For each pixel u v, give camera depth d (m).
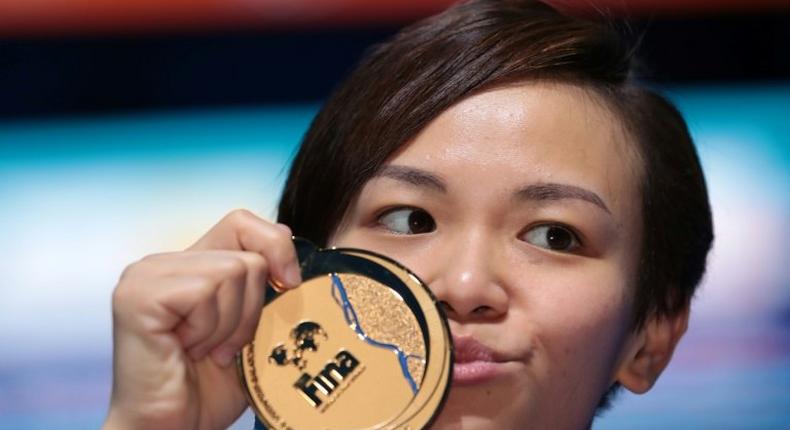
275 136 11.52
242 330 4.55
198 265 4.50
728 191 11.13
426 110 5.07
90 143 11.54
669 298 5.80
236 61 11.57
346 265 4.67
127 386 4.53
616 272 5.14
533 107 5.10
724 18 11.34
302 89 11.59
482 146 4.97
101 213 11.34
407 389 4.52
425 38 5.41
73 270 11.12
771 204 11.06
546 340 4.86
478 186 4.90
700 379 10.26
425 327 4.58
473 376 4.72
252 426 5.65
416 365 4.54
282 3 11.45
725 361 10.33
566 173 5.00
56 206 11.34
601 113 5.30
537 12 5.62
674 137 5.93
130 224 11.31
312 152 5.55
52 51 11.54
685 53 11.47
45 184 11.41
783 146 11.33
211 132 11.56
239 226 4.67
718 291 10.63
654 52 11.44
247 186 11.41
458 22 5.44
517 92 5.15
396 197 5.00
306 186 5.54
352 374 4.55
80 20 11.48
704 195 6.16
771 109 11.46
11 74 11.52
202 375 4.69
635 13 11.25
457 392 4.75
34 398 10.65
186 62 11.60
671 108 6.03
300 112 11.58
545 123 5.07
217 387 4.71
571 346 4.90
